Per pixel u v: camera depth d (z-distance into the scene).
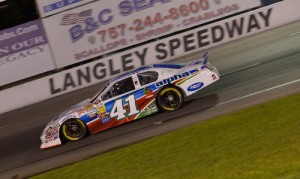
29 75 44.84
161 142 21.64
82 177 20.23
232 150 18.27
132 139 23.78
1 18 52.31
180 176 17.27
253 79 28.47
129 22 45.34
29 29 44.19
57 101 41.31
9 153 28.95
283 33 40.56
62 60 45.19
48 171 22.98
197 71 25.52
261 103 23.31
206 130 21.41
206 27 44.62
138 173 18.80
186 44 44.78
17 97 43.84
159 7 45.41
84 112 25.92
